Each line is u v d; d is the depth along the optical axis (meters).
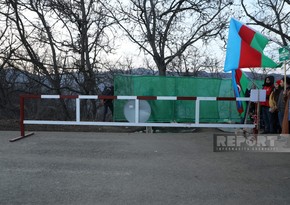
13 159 6.46
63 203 4.28
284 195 4.65
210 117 10.96
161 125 9.03
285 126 7.62
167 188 4.89
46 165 6.07
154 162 6.34
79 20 16.83
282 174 5.62
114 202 4.33
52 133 9.37
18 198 4.45
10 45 16.66
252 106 9.77
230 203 4.34
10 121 11.73
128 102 10.09
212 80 10.99
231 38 8.25
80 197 4.50
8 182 5.10
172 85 10.89
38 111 16.80
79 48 17.30
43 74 16.98
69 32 17.36
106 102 11.80
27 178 5.30
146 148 7.54
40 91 17.28
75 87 17.39
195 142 8.26
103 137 8.84
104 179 5.28
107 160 6.46
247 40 7.98
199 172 5.71
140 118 10.08
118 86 10.84
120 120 10.80
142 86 10.86
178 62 20.84
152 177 5.41
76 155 6.84
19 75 17.72
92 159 6.53
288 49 7.57
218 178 5.38
